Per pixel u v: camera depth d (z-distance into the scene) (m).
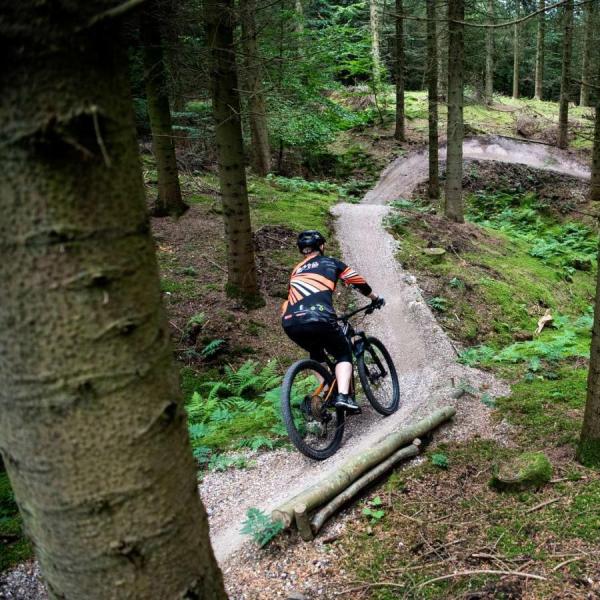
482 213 19.36
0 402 1.04
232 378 6.62
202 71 7.41
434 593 2.59
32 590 3.15
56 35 0.89
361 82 29.67
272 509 3.45
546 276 11.30
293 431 4.09
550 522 2.98
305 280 4.59
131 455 1.07
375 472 3.62
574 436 3.95
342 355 4.58
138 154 1.09
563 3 3.42
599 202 18.56
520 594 2.49
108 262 1.00
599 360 3.36
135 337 1.06
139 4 0.94
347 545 3.05
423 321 7.95
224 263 9.44
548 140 24.00
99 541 1.08
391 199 20.67
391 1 20.44
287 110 15.42
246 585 2.87
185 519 1.20
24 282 0.96
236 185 7.86
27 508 1.12
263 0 7.00
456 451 4.03
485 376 5.95
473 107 28.45
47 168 0.93
